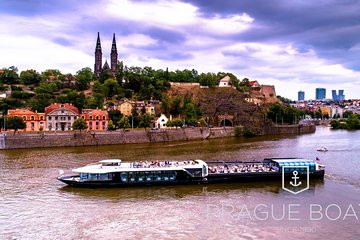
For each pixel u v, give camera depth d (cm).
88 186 9444
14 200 8369
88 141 19238
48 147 18012
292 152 16325
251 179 10200
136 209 7812
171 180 9719
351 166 12581
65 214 7475
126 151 16500
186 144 19875
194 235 6419
